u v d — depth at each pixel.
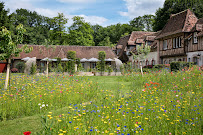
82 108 6.44
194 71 14.50
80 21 49.53
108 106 6.62
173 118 5.41
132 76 18.14
